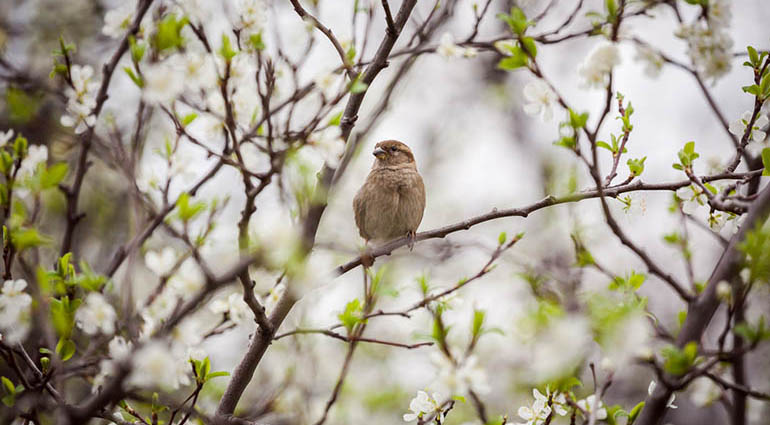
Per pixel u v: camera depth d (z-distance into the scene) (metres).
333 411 13.26
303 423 11.09
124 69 6.18
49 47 13.55
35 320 8.43
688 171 7.29
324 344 14.07
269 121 5.93
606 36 6.88
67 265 7.00
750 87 7.39
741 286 6.52
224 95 5.93
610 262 12.88
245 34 6.43
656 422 5.85
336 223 17.30
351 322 7.84
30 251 7.64
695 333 6.18
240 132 6.41
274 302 8.05
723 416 15.00
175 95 5.94
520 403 13.11
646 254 6.35
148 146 11.41
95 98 8.03
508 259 12.45
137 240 7.09
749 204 6.64
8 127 10.37
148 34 6.99
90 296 6.59
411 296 13.40
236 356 12.36
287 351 11.96
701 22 7.23
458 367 6.88
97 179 13.62
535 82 6.62
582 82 6.28
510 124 22.27
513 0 9.73
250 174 5.96
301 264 6.02
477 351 13.06
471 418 13.00
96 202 13.55
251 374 7.89
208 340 8.68
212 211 7.71
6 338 7.00
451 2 9.56
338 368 14.31
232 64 6.03
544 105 6.59
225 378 12.02
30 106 9.33
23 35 13.56
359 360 14.88
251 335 8.47
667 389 5.84
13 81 9.29
